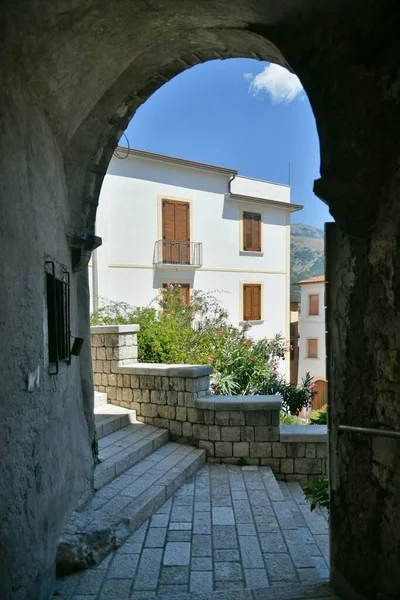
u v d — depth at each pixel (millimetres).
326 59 2184
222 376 6844
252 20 2424
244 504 3873
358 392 2256
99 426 4910
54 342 2748
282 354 9250
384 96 1985
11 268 2031
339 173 2141
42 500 2418
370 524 2146
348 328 2312
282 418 6258
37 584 2266
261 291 17188
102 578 2713
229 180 15742
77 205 3557
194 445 5125
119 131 3615
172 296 9516
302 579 2723
